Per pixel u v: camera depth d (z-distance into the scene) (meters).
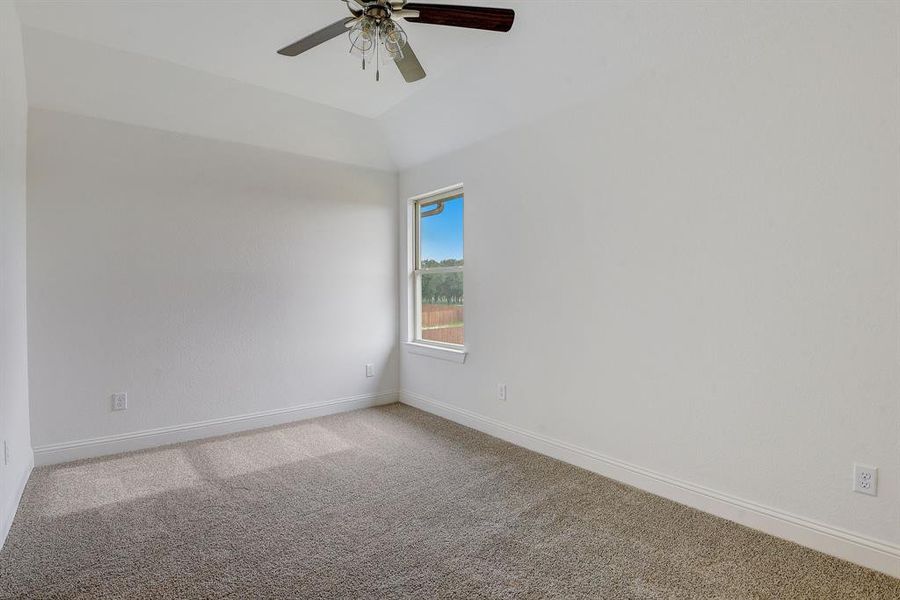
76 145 2.94
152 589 1.71
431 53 2.84
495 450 3.16
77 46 2.65
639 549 1.97
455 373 3.80
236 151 3.52
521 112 3.09
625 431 2.62
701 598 1.66
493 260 3.41
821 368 1.91
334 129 3.82
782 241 1.99
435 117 3.56
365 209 4.20
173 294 3.29
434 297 4.16
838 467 1.88
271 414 3.72
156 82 2.99
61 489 2.54
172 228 3.28
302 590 1.71
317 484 2.63
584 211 2.78
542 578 1.78
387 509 2.33
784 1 1.91
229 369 3.53
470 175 3.58
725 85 2.14
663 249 2.41
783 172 1.98
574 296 2.86
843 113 1.81
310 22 2.49
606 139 2.64
